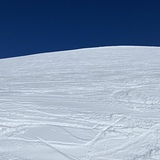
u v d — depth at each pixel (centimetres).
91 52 2847
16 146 569
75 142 582
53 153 536
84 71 1638
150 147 550
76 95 1034
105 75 1454
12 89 1212
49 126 679
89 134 623
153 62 1873
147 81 1227
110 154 531
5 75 1673
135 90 1059
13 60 2652
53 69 1803
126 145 565
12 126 690
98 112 785
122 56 2333
